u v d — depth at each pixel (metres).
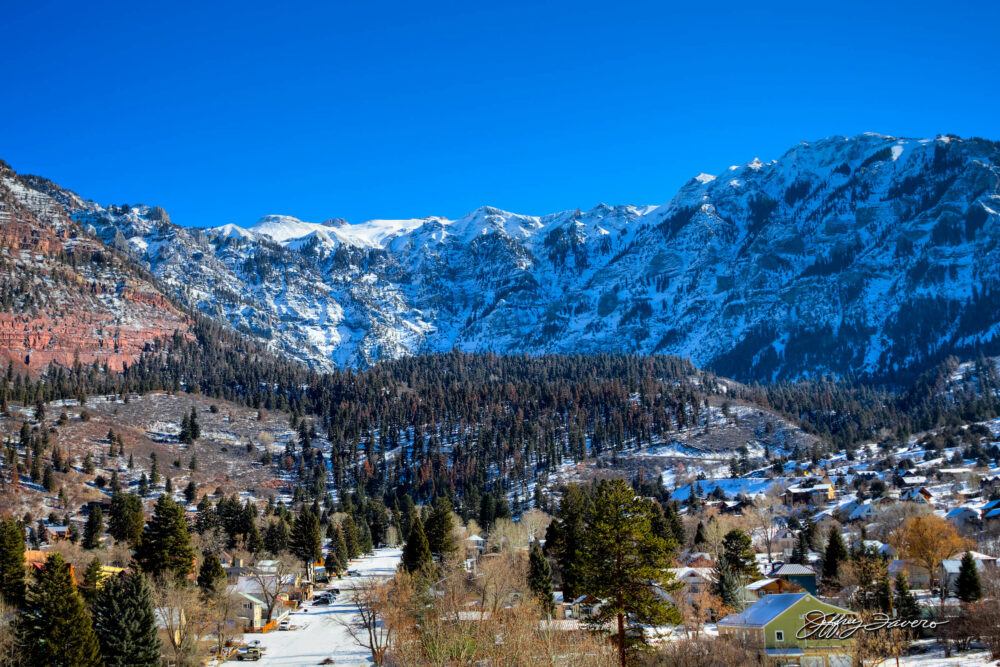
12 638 73.88
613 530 71.06
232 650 97.94
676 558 132.00
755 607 85.31
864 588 96.25
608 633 73.56
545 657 67.12
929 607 94.25
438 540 129.00
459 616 85.38
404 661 76.44
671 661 74.88
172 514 111.00
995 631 82.31
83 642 72.88
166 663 86.50
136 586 81.12
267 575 120.75
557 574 121.50
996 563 106.62
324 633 108.19
